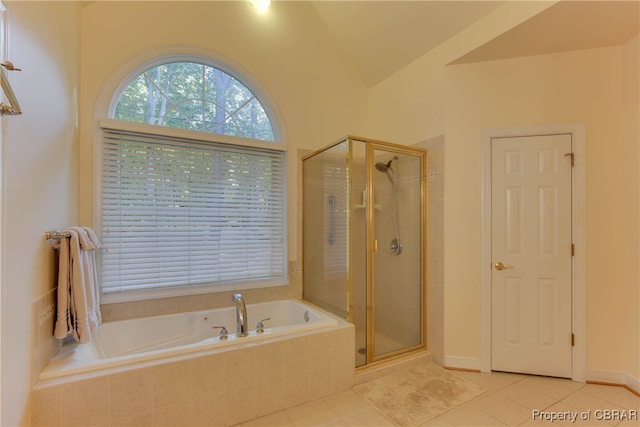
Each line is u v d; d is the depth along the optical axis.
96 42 2.28
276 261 2.98
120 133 2.34
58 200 1.80
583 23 2.05
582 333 2.33
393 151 2.77
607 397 2.12
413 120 2.99
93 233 1.96
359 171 2.64
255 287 2.85
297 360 2.05
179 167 2.55
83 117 2.21
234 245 2.77
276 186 2.99
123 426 1.60
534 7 2.00
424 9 2.56
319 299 2.85
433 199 2.76
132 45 2.40
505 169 2.50
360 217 2.63
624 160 2.26
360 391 2.21
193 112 2.66
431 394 2.17
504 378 2.39
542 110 2.44
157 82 2.54
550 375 2.39
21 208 1.37
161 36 2.51
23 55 1.39
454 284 2.61
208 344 1.87
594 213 2.32
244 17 2.87
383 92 3.38
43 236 1.59
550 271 2.40
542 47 2.35
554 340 2.39
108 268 2.29
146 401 1.64
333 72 3.35
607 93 2.31
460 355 2.57
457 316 2.59
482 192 2.54
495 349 2.50
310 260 3.00
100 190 2.26
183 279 2.55
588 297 2.33
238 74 2.84
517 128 2.48
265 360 1.95
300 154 3.10
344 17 3.10
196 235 2.61
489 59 2.54
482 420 1.88
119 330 2.25
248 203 2.84
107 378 1.57
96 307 1.99
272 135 3.01
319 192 2.90
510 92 2.52
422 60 2.90
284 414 1.94
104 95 2.29
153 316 2.41
